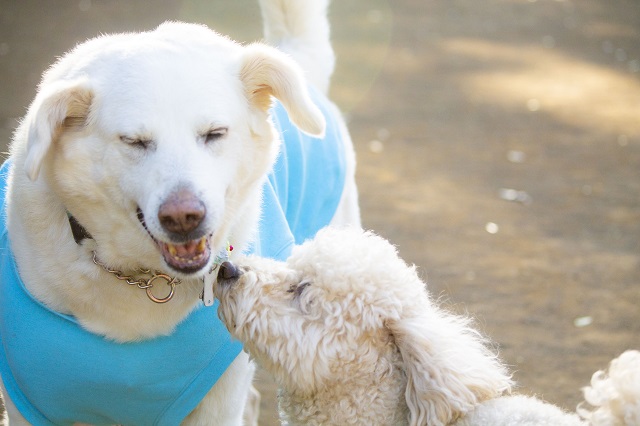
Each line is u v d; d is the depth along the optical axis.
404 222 8.64
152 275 3.49
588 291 7.12
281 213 4.21
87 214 3.39
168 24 3.83
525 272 7.49
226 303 3.74
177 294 3.55
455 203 9.28
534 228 8.62
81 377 3.56
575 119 12.79
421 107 13.04
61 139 3.35
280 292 3.76
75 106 3.31
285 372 3.77
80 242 3.46
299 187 4.56
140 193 3.27
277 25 5.49
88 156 3.32
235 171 3.49
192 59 3.43
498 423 3.43
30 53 13.75
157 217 3.20
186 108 3.31
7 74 12.51
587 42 17.66
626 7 21.23
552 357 5.94
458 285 7.14
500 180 10.10
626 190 9.89
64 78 3.47
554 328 6.41
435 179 10.03
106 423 3.91
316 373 3.68
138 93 3.28
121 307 3.50
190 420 3.90
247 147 3.55
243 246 3.85
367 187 9.65
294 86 3.57
